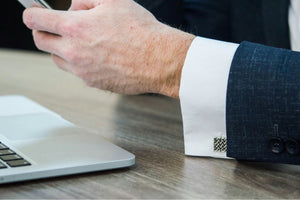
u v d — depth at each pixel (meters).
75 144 0.66
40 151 0.61
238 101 0.64
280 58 0.65
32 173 0.54
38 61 1.96
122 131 0.86
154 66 0.71
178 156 0.70
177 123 0.96
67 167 0.56
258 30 1.36
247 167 0.65
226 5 1.50
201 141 0.69
